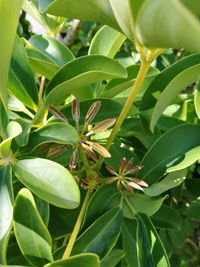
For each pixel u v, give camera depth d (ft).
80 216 0.78
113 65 0.86
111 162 0.92
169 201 1.08
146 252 0.80
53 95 0.81
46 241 0.71
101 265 0.81
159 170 0.88
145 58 0.70
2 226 0.69
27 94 0.90
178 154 0.88
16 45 0.90
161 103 0.80
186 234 1.22
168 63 1.49
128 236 0.87
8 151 0.74
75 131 0.77
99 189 0.83
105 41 1.02
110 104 0.89
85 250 0.78
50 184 0.72
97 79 0.81
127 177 0.85
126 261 0.88
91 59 0.86
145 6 0.54
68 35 1.55
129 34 0.64
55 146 0.83
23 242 0.72
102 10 0.68
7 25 0.66
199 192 1.05
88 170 0.82
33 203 0.70
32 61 0.92
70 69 0.86
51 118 0.87
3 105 0.76
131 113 0.93
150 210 0.84
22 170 0.74
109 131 0.97
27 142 0.76
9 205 0.70
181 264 1.44
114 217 0.82
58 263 0.65
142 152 1.04
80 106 0.89
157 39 0.59
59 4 0.68
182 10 0.48
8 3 0.63
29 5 1.12
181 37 0.54
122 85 0.88
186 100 1.19
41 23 1.17
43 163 0.74
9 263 0.83
